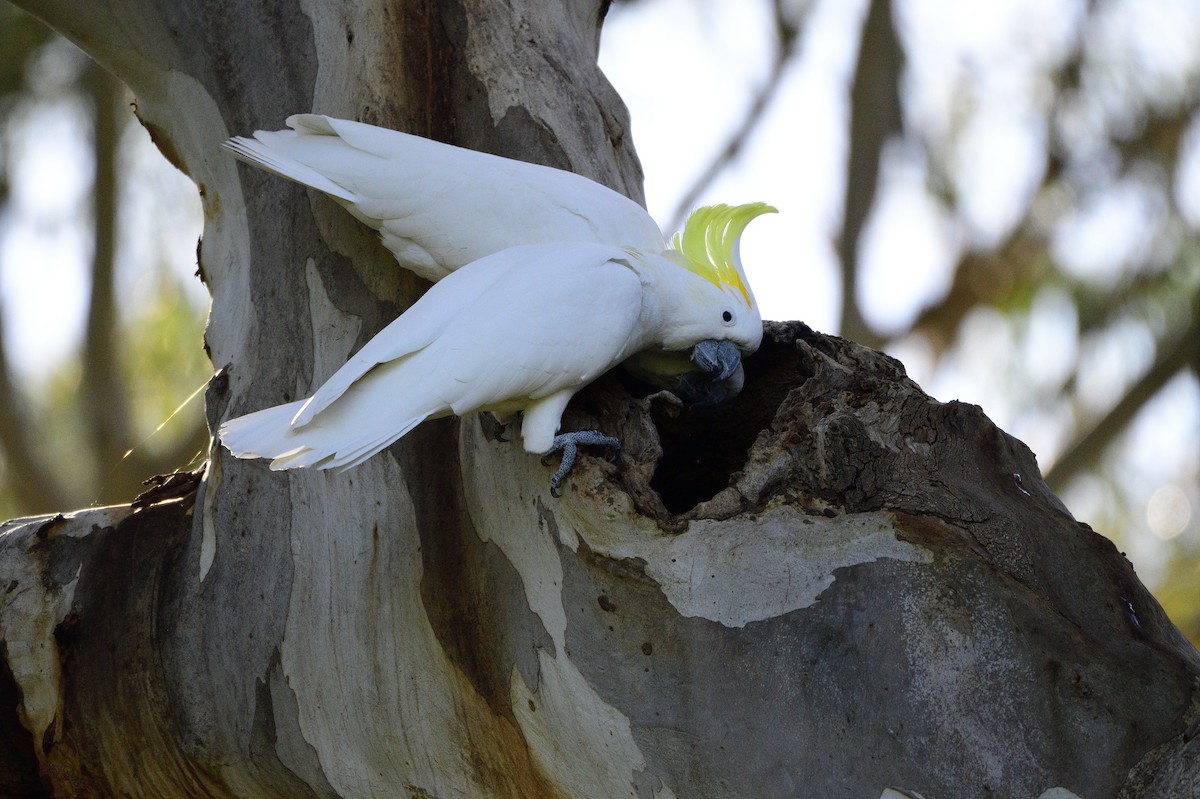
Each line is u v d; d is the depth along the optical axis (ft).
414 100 33.86
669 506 33.73
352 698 33.53
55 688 33.86
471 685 33.35
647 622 32.96
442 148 33.47
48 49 50.14
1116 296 51.11
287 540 33.60
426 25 33.91
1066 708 32.71
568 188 33.50
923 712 32.76
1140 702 32.68
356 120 33.81
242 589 33.65
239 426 33.06
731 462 33.76
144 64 34.22
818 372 33.06
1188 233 50.03
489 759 33.42
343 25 33.88
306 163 33.42
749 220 33.68
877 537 32.86
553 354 33.01
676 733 32.96
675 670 32.94
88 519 33.99
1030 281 51.42
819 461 32.91
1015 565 32.81
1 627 33.88
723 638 32.91
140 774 33.86
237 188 34.04
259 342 33.86
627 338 33.19
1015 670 32.73
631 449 33.14
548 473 33.14
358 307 33.68
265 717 33.65
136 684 33.78
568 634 33.06
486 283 33.12
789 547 32.89
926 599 32.81
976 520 32.86
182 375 52.44
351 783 33.60
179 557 33.83
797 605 32.86
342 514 33.53
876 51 53.52
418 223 33.40
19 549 33.96
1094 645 32.73
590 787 33.19
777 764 32.86
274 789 33.78
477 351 32.99
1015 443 33.09
